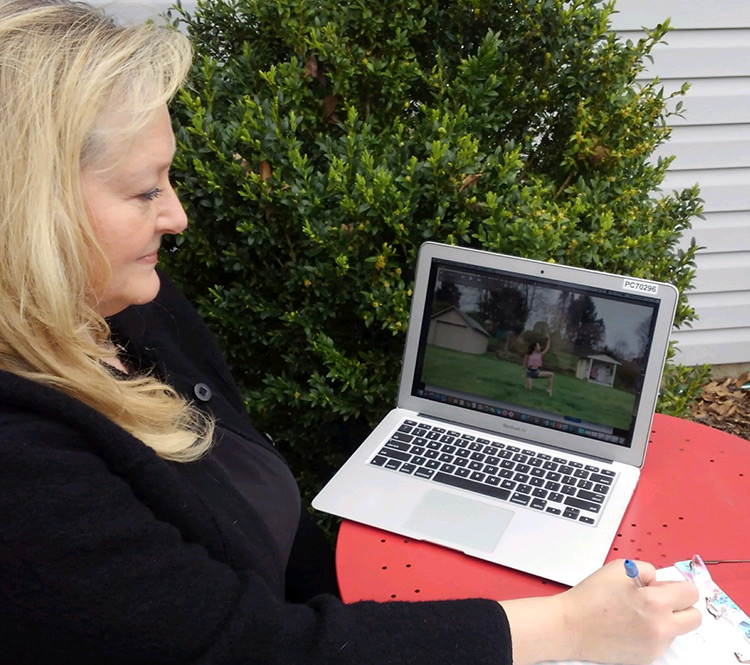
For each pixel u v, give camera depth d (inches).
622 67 71.8
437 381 56.0
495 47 67.2
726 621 39.4
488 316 53.7
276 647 32.5
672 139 117.3
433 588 42.7
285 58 74.0
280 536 46.0
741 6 111.3
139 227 34.0
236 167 61.9
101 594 29.4
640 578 38.3
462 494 49.0
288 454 79.0
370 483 50.2
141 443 33.3
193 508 35.3
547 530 45.9
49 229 30.1
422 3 71.5
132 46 31.8
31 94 29.1
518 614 37.0
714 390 127.6
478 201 63.5
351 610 35.5
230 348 73.2
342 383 71.2
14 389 29.8
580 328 51.4
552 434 53.2
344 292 64.9
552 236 59.6
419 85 75.0
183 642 30.9
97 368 33.4
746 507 48.9
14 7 30.7
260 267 69.7
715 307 127.6
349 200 59.9
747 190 121.0
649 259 71.3
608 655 36.8
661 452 54.8
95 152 31.2
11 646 29.1
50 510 28.6
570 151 72.0
